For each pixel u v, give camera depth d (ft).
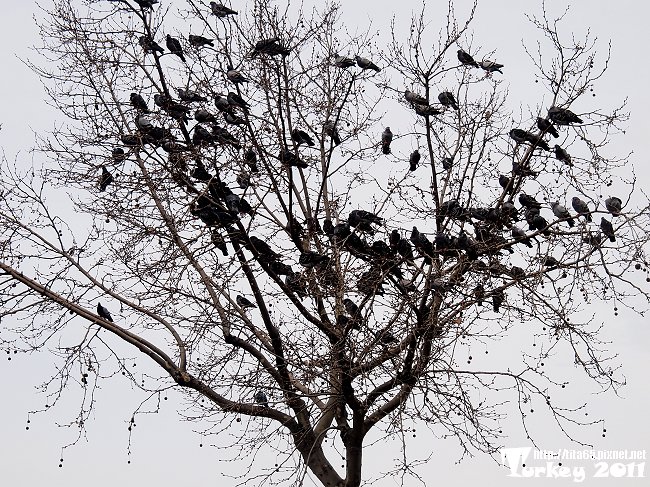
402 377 49.06
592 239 46.29
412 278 49.60
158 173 50.57
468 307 49.14
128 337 51.60
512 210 49.85
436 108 54.80
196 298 50.60
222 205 49.67
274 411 52.80
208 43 54.80
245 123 52.80
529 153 52.44
